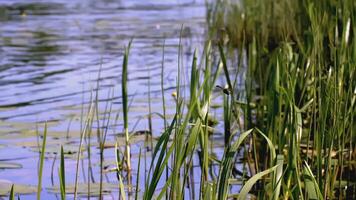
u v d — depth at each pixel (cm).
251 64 1584
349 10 1243
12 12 3806
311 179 755
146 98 1661
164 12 3797
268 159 1111
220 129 1344
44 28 3120
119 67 2138
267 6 2227
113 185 1004
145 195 714
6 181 1023
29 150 1198
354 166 1051
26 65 2175
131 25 3216
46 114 1494
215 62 2109
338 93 977
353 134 1083
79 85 1844
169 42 2638
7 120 1435
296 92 1264
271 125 1026
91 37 2823
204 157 818
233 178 1046
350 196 941
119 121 1419
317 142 887
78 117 1458
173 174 722
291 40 1666
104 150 1195
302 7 1669
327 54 1280
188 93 1694
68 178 1048
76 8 4059
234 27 2416
